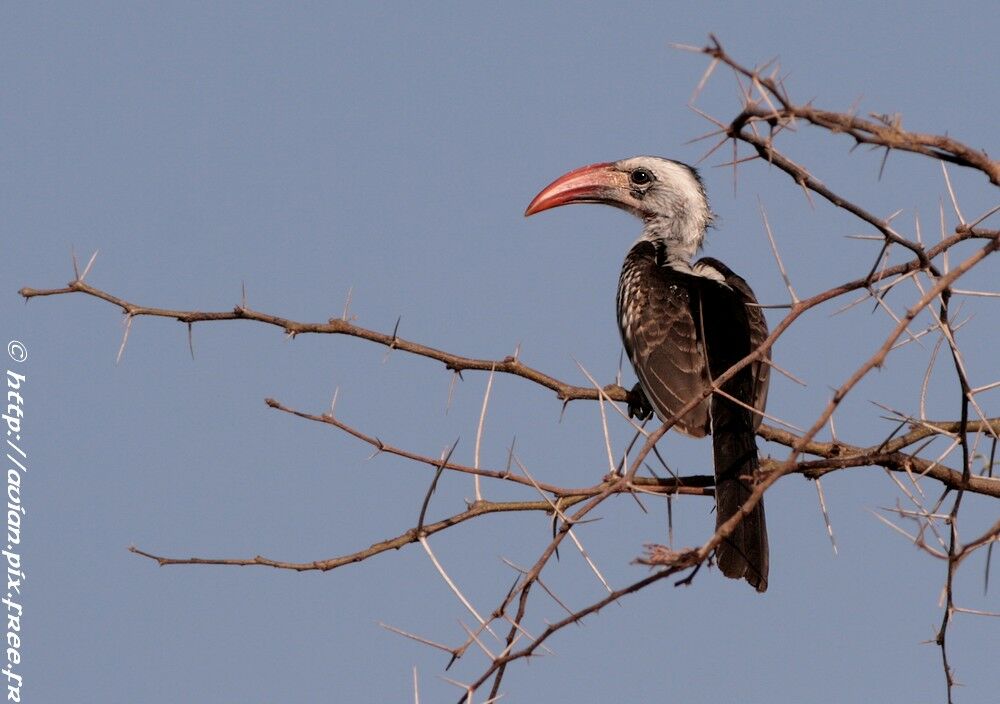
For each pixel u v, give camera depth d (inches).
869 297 251.6
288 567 286.8
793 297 255.8
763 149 246.8
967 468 258.1
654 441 249.4
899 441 348.5
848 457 303.4
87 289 358.6
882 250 259.4
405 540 286.5
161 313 359.9
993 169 243.4
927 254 258.8
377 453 284.4
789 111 224.7
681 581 214.8
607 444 259.4
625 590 217.5
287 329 365.7
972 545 245.4
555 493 280.1
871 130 232.7
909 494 254.4
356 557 288.5
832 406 211.6
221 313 361.7
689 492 339.3
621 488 250.4
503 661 226.1
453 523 289.9
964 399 251.4
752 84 222.2
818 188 255.4
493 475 285.3
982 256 215.3
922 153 241.9
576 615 219.9
